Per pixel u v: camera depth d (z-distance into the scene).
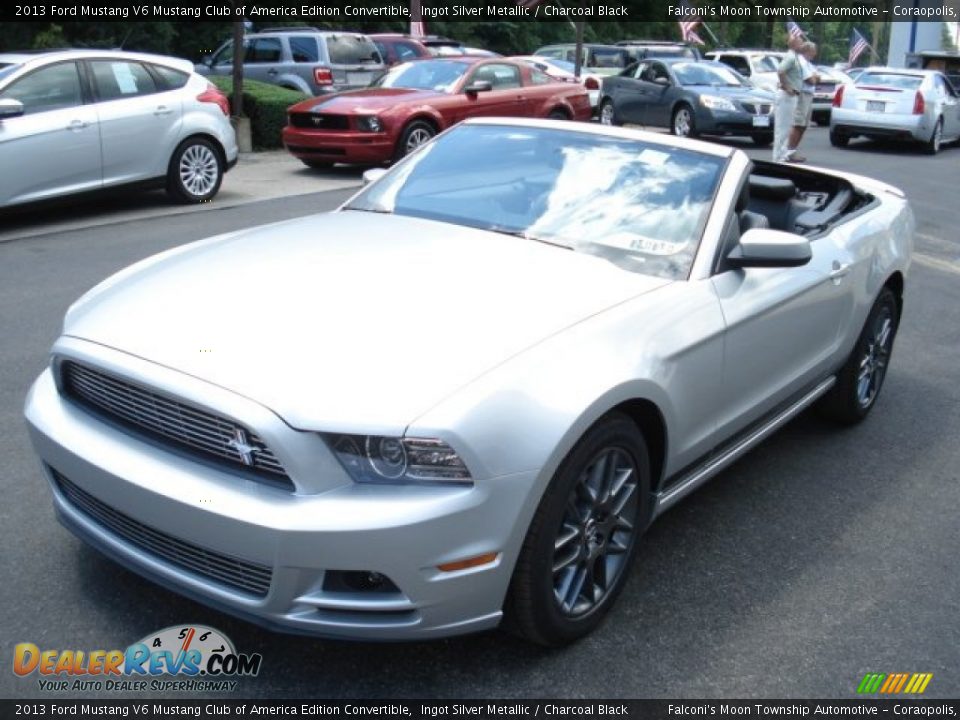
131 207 10.39
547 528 2.85
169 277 3.38
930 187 14.05
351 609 2.66
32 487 4.05
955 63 24.09
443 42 24.28
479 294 3.18
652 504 3.46
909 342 6.81
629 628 3.28
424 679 2.98
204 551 2.76
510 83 14.55
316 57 18.34
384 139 12.72
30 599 3.27
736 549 3.86
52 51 9.77
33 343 5.88
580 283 3.35
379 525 2.55
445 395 2.67
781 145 15.12
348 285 3.20
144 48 25.06
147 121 9.95
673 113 18.61
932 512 4.27
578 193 3.98
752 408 3.93
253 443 2.66
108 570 3.46
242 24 15.15
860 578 3.68
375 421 2.59
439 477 2.62
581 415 2.83
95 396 3.06
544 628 2.99
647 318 3.25
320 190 11.82
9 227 9.27
